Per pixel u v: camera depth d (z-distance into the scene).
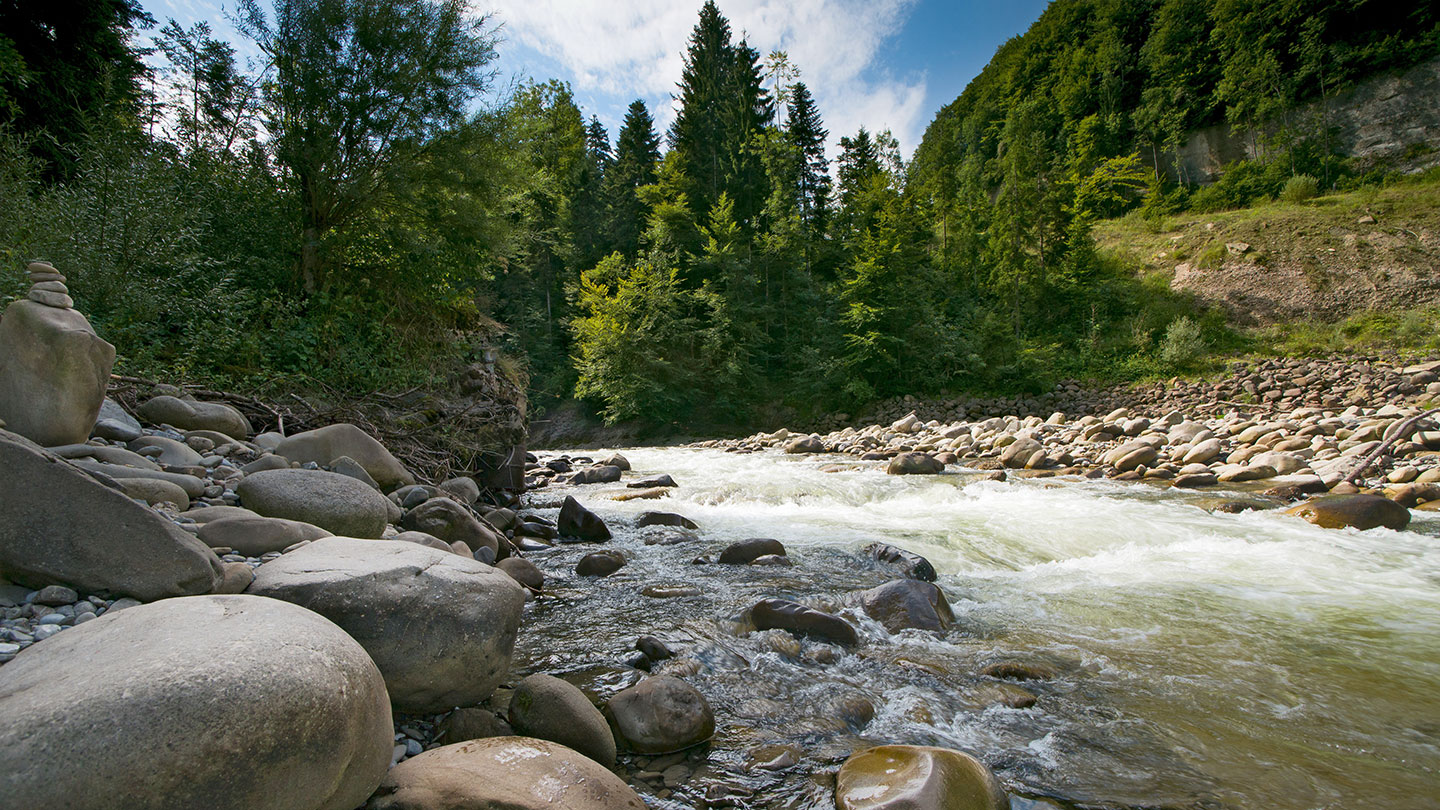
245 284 8.88
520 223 14.98
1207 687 3.57
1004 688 3.49
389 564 2.98
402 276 10.19
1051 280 30.67
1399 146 35.91
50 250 6.30
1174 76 45.34
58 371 3.52
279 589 2.70
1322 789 2.61
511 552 6.06
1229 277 28.81
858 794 2.39
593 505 9.59
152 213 7.21
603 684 3.44
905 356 29.25
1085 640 4.27
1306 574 5.84
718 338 30.03
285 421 6.58
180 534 2.59
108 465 3.49
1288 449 11.98
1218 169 42.88
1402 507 7.62
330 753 1.80
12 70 8.59
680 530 7.63
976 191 39.84
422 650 2.76
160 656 1.74
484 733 2.72
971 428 19.69
